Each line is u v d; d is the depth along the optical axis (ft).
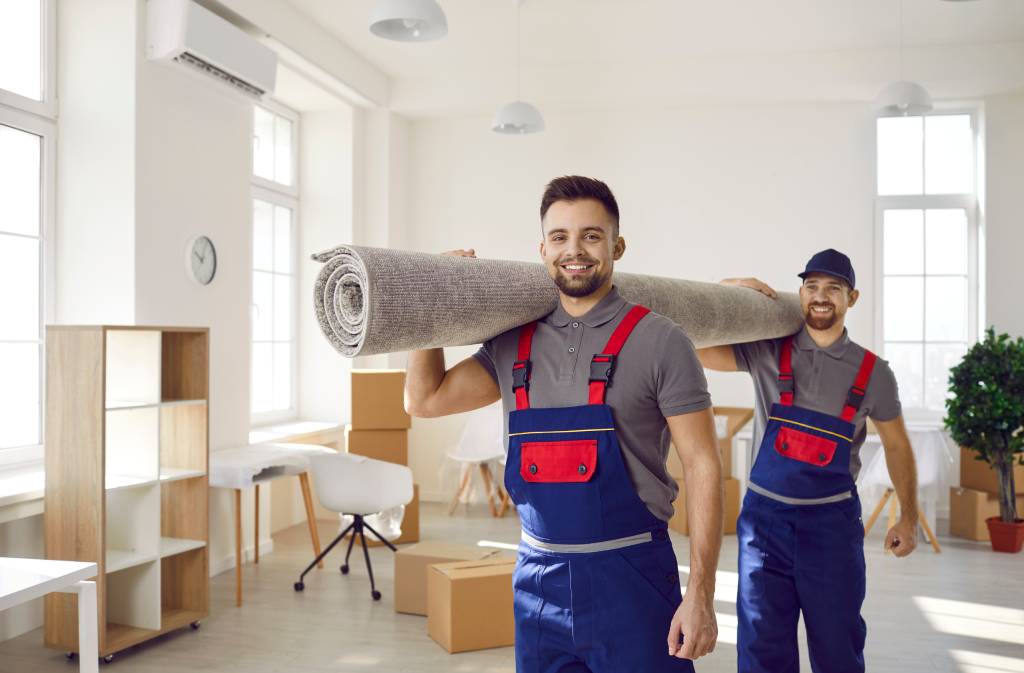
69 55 14.35
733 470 20.61
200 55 14.71
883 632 13.04
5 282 13.43
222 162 16.52
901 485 9.46
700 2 18.39
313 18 19.21
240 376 17.17
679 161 23.54
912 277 22.74
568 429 5.40
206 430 13.20
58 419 11.56
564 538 5.42
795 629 8.57
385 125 23.57
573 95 22.75
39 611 12.80
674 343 5.39
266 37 17.67
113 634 11.99
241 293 17.19
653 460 5.54
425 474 24.71
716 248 23.34
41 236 14.11
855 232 22.70
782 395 9.03
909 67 21.07
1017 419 18.03
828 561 8.39
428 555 13.61
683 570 16.56
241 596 14.55
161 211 14.73
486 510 22.94
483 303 5.30
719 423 20.45
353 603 14.33
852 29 19.94
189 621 12.77
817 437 8.63
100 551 11.30
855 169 22.70
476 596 12.14
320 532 20.11
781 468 8.65
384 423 18.48
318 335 22.85
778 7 18.63
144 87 14.32
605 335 5.51
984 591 15.29
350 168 22.77
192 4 14.38
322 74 20.16
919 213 22.71
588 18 19.31
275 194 21.70
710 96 22.43
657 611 5.34
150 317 14.44
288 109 22.52
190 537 13.26
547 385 5.58
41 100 14.11
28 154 13.91
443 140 24.84
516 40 20.76
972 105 22.39
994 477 19.57
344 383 22.61
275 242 21.91
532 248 24.35
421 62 22.35
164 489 13.46
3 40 13.48
